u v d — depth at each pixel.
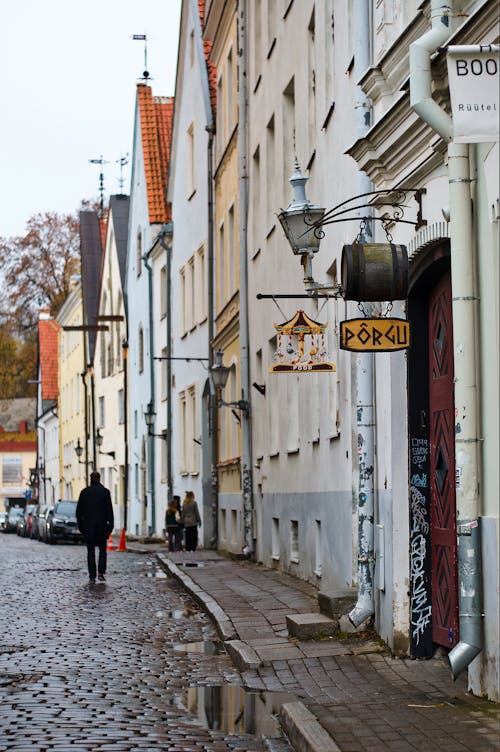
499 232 10.87
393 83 15.11
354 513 19.62
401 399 14.88
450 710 11.08
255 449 33.00
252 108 33.41
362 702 11.88
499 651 10.95
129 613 21.80
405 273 13.05
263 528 31.69
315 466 23.83
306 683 13.55
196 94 47.22
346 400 20.30
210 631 19.03
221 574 28.89
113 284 74.88
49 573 32.78
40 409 121.75
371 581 16.27
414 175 13.89
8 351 123.12
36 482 121.56
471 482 11.34
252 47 33.28
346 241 19.70
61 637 18.27
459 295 11.44
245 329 33.91
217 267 42.06
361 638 16.06
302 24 25.20
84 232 89.50
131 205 67.12
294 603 21.34
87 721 11.57
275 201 29.36
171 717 11.95
